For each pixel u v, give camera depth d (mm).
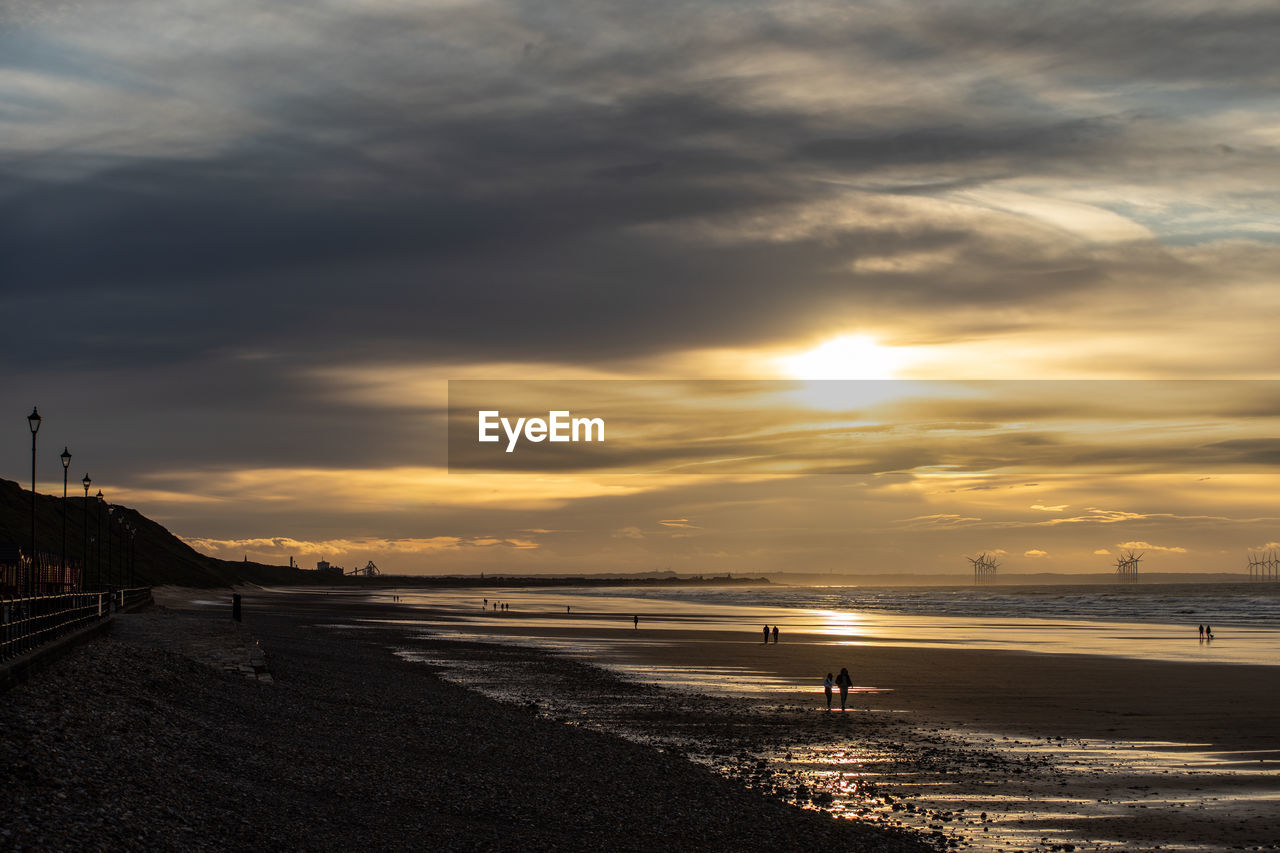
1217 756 26547
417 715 29594
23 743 15211
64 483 47906
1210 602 165875
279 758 19953
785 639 77312
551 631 86875
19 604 22484
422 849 15312
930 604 187750
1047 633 87375
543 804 19094
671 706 36500
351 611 124125
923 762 25625
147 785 15273
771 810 19875
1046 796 21719
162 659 29281
